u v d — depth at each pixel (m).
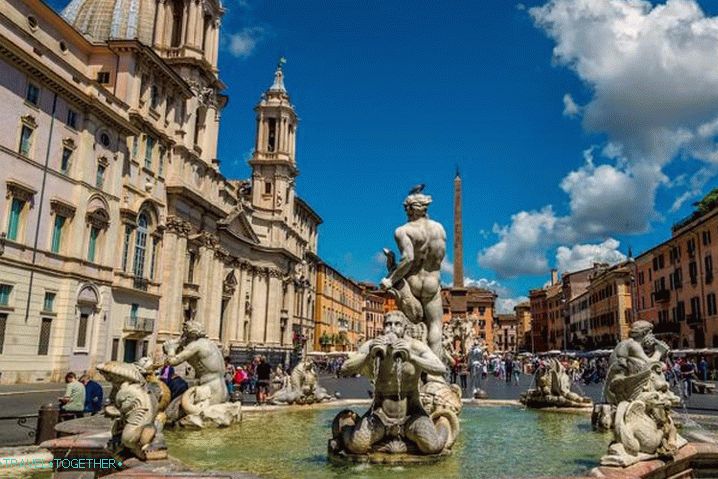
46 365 32.38
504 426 10.44
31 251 31.17
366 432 6.58
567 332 113.56
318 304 103.19
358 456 6.58
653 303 67.38
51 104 32.78
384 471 6.15
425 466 6.44
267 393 20.94
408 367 6.72
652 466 5.70
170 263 48.00
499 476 5.91
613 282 80.06
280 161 81.88
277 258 77.69
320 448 7.62
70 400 12.35
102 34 52.44
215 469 6.28
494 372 50.00
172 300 48.00
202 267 54.91
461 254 61.34
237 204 67.62
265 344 75.06
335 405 13.51
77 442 6.40
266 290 76.56
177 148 49.62
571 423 10.87
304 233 97.88
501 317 182.12
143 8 54.78
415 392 6.90
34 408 18.56
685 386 26.39
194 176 53.84
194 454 7.22
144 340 44.09
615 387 7.71
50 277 32.69
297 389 13.47
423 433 6.57
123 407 6.20
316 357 67.56
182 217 50.47
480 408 13.92
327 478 5.82
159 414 8.52
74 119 35.09
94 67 42.50
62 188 33.88
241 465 6.50
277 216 80.94
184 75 54.34
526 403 14.04
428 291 10.12
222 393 9.97
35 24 34.69
